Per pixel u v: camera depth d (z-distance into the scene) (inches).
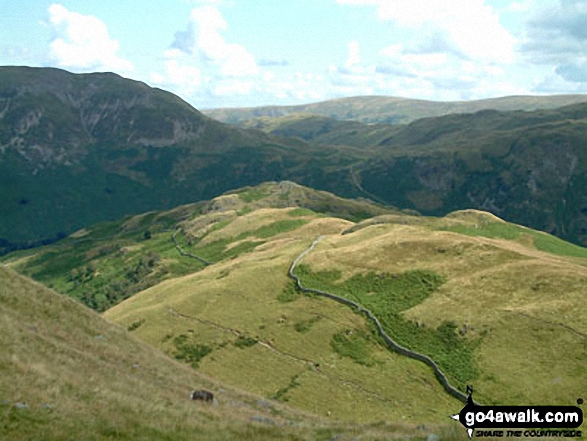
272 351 3841.0
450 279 4158.5
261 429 1218.0
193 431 1087.6
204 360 3885.3
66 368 1288.1
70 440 895.1
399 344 3572.8
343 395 3184.1
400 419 2790.4
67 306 2114.9
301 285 4724.4
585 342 2947.8
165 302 5142.7
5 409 913.5
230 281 5132.9
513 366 2970.0
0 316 1486.2
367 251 5054.1
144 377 1635.1
